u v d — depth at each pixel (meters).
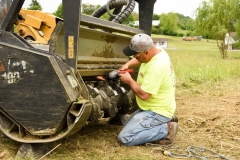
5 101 3.43
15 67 3.37
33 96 3.36
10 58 3.37
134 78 4.75
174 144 4.13
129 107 4.38
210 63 14.44
